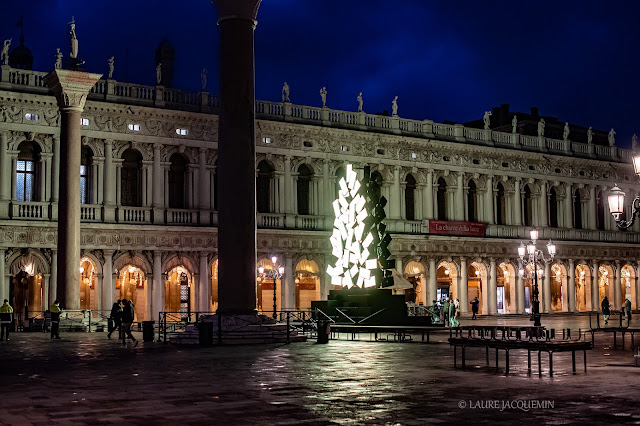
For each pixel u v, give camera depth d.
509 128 91.44
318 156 69.69
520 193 82.06
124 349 32.72
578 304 87.81
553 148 85.50
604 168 89.06
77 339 41.16
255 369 23.67
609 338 40.12
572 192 86.62
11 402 16.95
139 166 62.28
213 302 64.94
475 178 79.12
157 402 16.88
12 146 56.56
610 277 89.38
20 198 57.50
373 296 47.16
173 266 62.44
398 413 15.40
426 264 75.06
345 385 19.70
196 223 63.66
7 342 38.69
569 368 23.50
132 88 61.59
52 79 50.00
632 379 20.59
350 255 52.09
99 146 60.25
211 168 64.88
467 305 77.44
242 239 33.94
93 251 59.19
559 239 84.25
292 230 67.31
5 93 55.88
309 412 15.56
